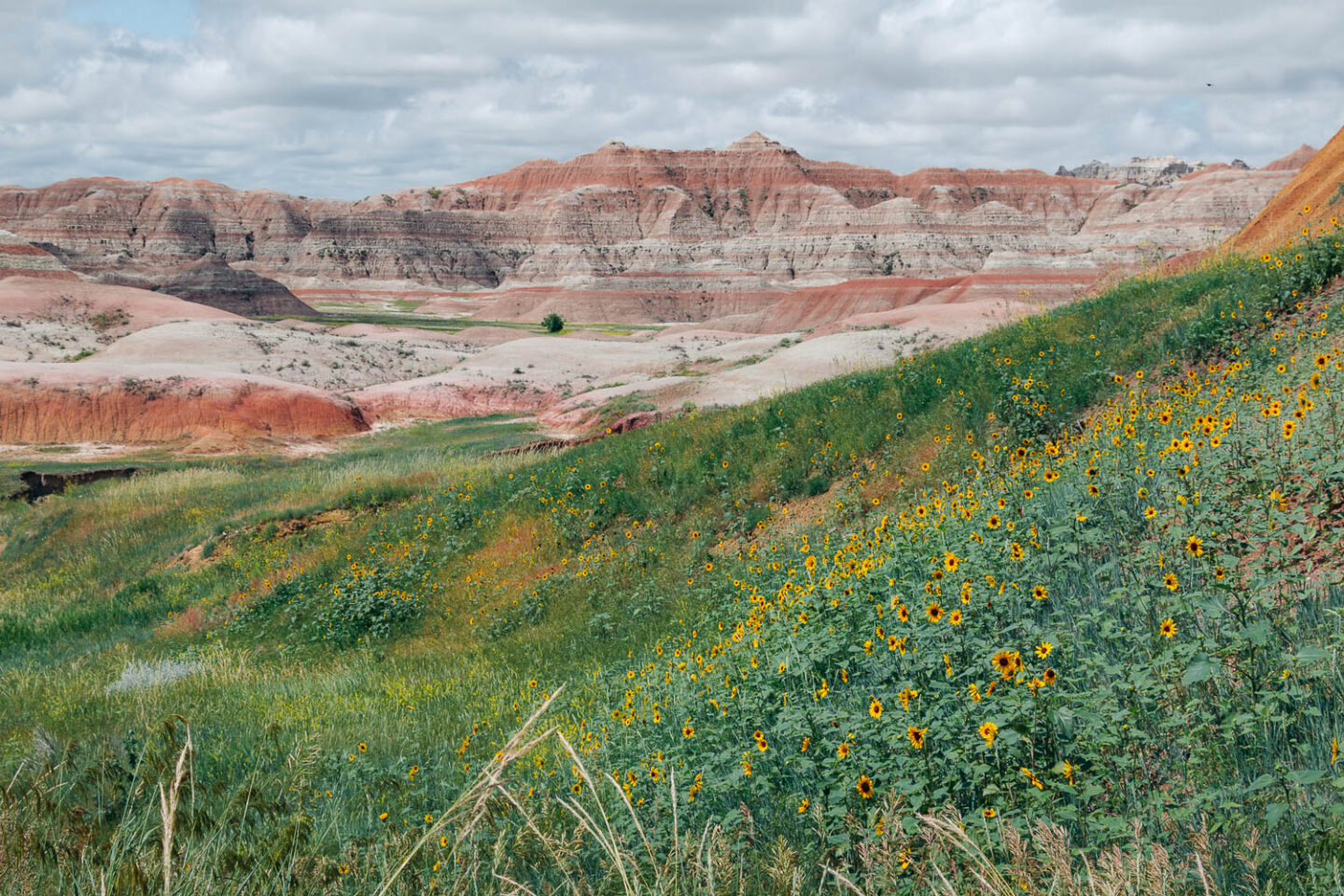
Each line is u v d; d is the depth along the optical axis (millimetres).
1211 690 3918
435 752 8617
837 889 3529
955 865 3271
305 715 10469
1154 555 5578
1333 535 5305
